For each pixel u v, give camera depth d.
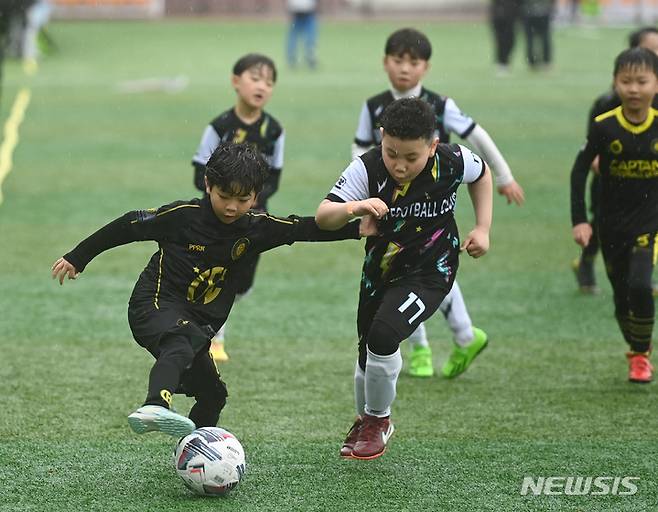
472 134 18.22
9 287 24.25
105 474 14.04
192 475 13.11
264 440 15.47
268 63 19.69
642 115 17.95
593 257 24.30
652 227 18.22
